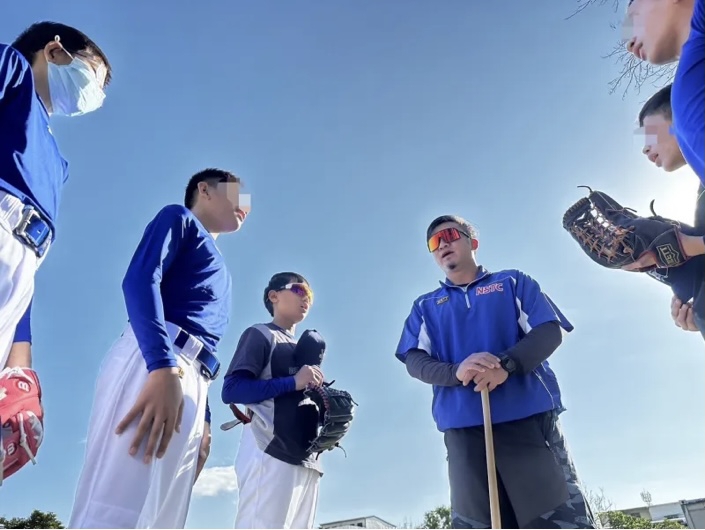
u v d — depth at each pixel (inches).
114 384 82.7
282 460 131.5
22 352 86.6
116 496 74.2
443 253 137.5
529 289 128.5
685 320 100.8
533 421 114.6
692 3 70.5
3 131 76.3
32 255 75.1
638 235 101.0
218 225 111.7
